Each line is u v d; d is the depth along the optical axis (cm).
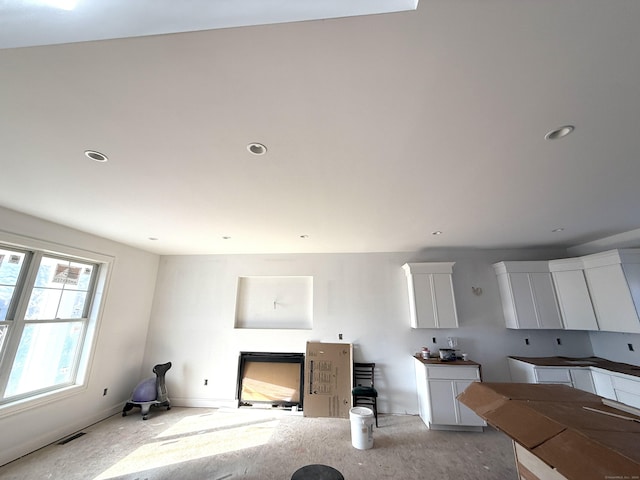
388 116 140
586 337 409
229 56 105
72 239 336
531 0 85
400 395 407
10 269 285
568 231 349
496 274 441
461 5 86
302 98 128
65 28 99
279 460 274
